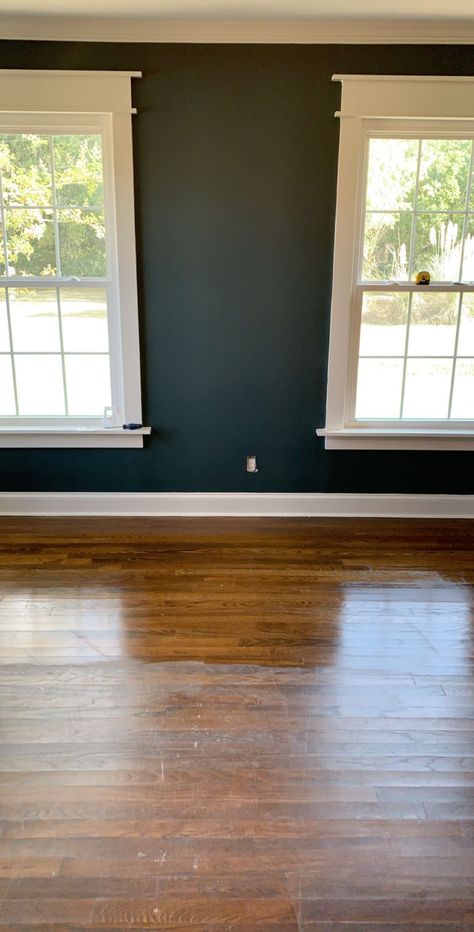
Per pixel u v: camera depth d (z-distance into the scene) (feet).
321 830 5.00
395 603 8.46
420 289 10.55
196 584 8.93
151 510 11.43
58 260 10.49
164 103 9.78
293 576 9.19
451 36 9.48
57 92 9.65
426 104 9.73
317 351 10.83
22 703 6.46
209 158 10.02
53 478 11.32
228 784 5.45
